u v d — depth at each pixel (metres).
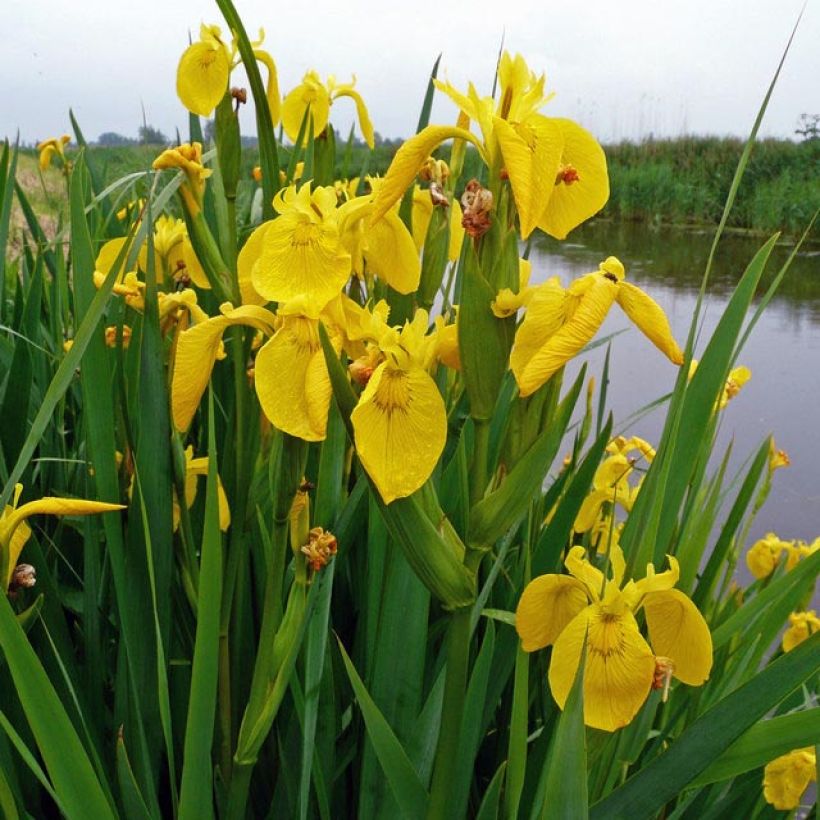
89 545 0.49
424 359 0.33
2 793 0.38
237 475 0.45
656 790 0.37
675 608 0.39
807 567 0.45
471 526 0.35
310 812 0.48
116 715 0.48
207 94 0.57
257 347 0.54
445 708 0.37
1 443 0.56
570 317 0.33
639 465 1.05
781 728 0.38
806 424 1.93
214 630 0.38
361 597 0.56
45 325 0.82
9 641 0.34
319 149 0.67
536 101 0.33
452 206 0.59
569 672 0.36
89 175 0.88
